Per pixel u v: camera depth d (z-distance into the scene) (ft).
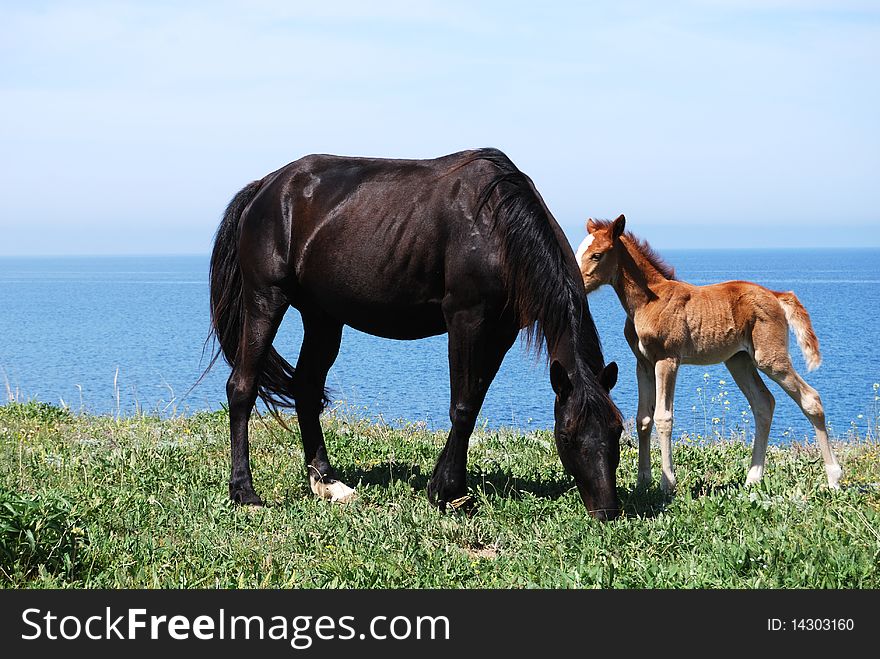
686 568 18.07
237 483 24.95
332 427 35.55
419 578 18.10
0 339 172.04
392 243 23.67
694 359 25.76
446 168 23.79
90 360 125.59
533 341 22.61
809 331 25.44
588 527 20.57
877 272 610.65
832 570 17.65
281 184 26.00
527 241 21.95
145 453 28.09
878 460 28.66
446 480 23.47
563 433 21.21
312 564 19.04
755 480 26.23
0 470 25.68
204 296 409.08
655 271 25.95
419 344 159.02
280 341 153.89
